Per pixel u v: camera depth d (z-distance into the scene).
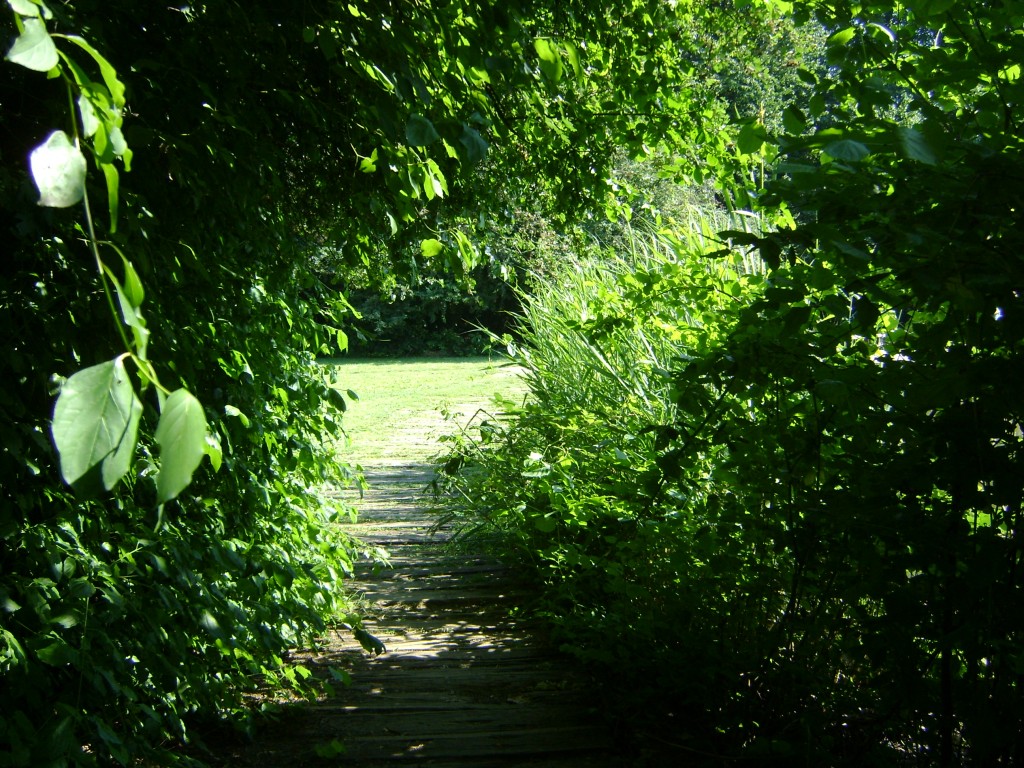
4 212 2.30
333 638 4.86
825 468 3.21
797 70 2.85
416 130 2.22
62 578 2.59
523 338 7.86
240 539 3.87
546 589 5.27
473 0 2.86
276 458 4.29
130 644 2.78
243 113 3.08
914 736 3.04
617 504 4.38
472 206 4.45
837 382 2.61
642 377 5.32
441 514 7.57
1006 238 2.22
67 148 0.93
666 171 4.96
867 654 2.89
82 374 0.76
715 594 3.67
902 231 2.12
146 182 2.84
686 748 3.35
